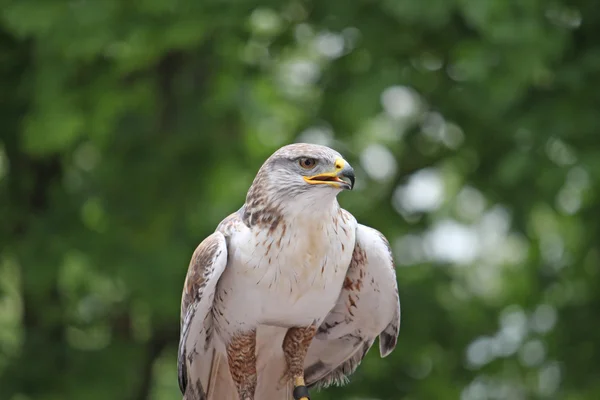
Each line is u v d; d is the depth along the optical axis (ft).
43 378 50.03
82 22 44.29
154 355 55.47
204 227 48.24
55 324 52.70
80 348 51.55
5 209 52.37
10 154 52.44
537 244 52.13
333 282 25.07
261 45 51.42
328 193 24.48
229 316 25.48
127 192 48.96
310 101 53.52
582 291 52.85
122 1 45.19
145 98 50.62
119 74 48.85
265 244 24.58
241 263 24.72
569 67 46.42
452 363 53.52
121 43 45.39
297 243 24.50
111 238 48.42
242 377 25.99
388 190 54.29
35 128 47.19
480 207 54.75
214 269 24.43
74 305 54.03
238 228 25.00
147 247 47.98
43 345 50.96
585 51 47.57
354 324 26.94
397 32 46.93
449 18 44.24
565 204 49.52
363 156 53.83
